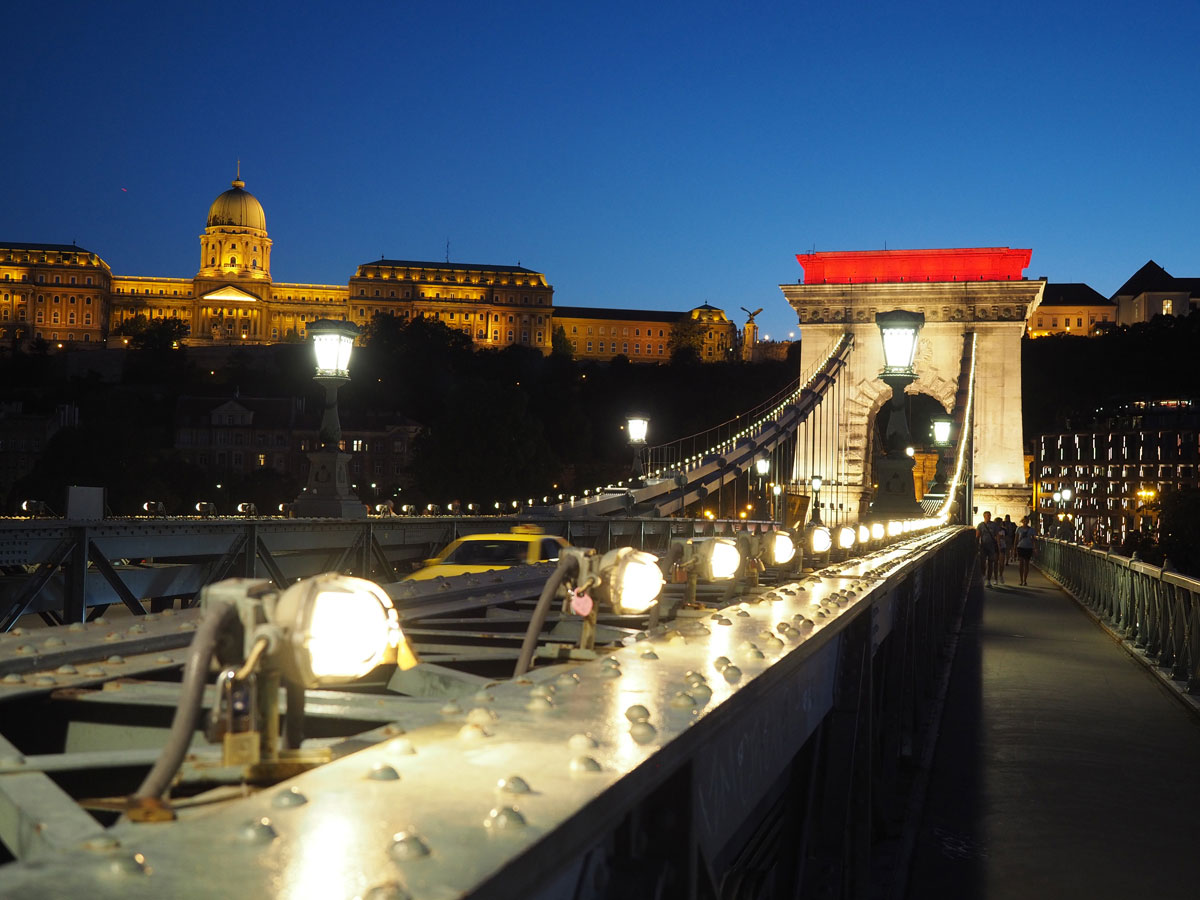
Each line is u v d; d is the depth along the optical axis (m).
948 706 10.10
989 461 70.38
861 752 4.90
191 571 9.70
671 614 4.33
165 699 2.31
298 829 1.25
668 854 1.90
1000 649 14.52
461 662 3.47
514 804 1.37
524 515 21.09
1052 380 182.25
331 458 13.59
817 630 3.28
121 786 2.31
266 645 1.61
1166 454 135.50
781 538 5.43
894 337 12.92
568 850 1.32
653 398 187.00
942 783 7.21
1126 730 8.98
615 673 2.42
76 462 99.25
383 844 1.21
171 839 1.20
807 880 4.20
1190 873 5.39
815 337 73.75
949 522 24.81
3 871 1.09
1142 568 13.80
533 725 1.85
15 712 2.51
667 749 1.71
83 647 2.71
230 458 139.00
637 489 27.50
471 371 183.50
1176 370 176.88
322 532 11.95
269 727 1.67
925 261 73.88
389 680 2.98
